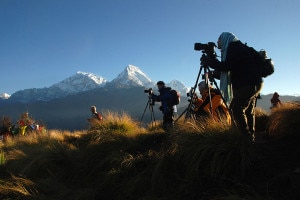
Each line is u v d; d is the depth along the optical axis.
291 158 5.28
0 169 8.78
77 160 7.95
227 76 6.98
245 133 5.86
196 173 5.41
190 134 6.34
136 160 6.68
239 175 5.23
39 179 7.37
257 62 6.08
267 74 6.11
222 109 7.86
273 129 6.89
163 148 7.07
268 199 4.28
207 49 7.09
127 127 10.12
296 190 4.39
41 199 6.24
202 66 7.41
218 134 5.86
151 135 8.80
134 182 5.96
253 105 6.64
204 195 4.96
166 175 5.86
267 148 5.84
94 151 7.86
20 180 7.11
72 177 7.46
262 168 5.20
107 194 6.24
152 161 6.47
